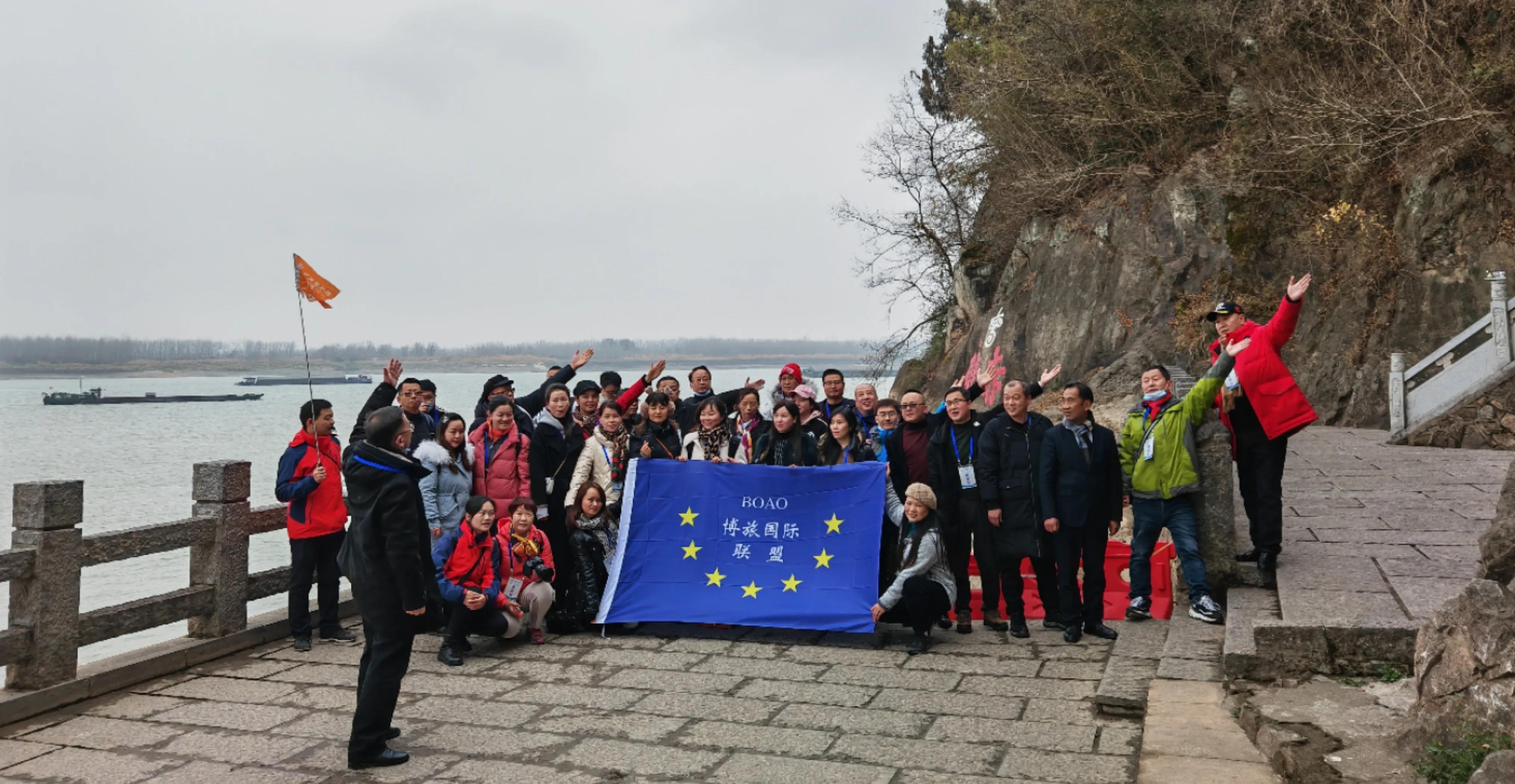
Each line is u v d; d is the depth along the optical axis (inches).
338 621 345.1
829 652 305.4
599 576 340.5
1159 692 240.4
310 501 326.0
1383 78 727.7
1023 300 928.9
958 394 320.5
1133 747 219.3
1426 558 304.5
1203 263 781.3
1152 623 312.3
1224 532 306.8
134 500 1309.1
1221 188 791.1
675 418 420.8
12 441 2628.0
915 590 299.3
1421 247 684.7
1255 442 309.0
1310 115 729.6
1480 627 177.5
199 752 234.1
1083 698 253.1
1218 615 294.7
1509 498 237.3
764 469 340.2
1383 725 199.0
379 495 224.8
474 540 305.4
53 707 264.8
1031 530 307.9
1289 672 237.6
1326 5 745.0
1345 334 709.9
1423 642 191.5
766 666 292.7
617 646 319.0
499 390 375.2
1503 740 165.9
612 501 347.3
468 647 314.5
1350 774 176.6
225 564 319.0
